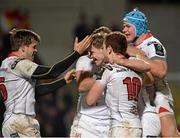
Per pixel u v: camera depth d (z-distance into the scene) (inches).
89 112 681.6
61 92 1133.1
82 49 669.9
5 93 673.6
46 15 1801.2
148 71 653.3
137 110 650.8
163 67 663.8
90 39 674.2
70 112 1131.9
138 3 1865.2
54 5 1807.3
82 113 685.9
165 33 1861.5
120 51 640.4
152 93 699.4
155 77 681.6
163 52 679.7
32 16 1796.3
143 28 691.4
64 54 1713.8
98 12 1795.0
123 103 634.2
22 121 661.3
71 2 1808.6
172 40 1850.4
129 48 665.0
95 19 1571.1
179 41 1846.7
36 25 1788.9
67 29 1785.2
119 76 634.8
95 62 674.2
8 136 666.2
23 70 661.9
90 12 1797.5
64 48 1740.9
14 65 667.4
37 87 688.4
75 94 1146.0
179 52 1824.6
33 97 676.1
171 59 1811.0
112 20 1787.6
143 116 681.6
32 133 665.0
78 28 1518.2
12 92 666.8
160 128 689.6
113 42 638.5
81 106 688.4
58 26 1790.1
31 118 671.1
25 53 675.4
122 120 631.8
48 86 685.9
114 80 634.2
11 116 665.0
